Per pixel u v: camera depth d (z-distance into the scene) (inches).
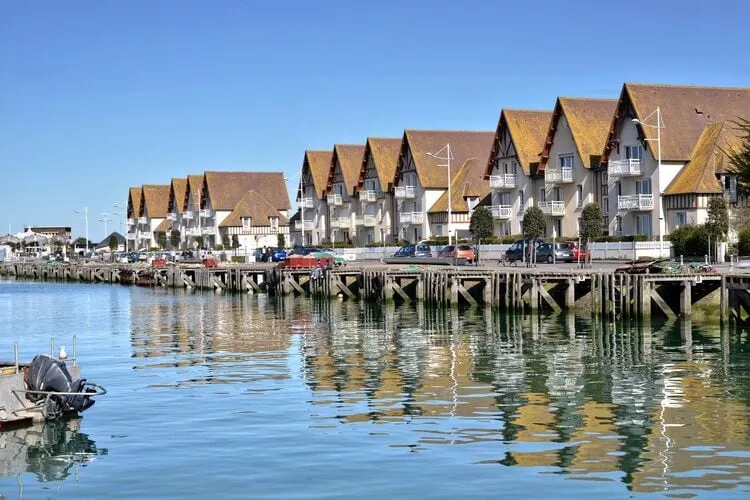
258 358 1567.4
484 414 1059.9
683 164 3250.5
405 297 2706.7
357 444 924.0
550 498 753.0
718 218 2738.7
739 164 2783.0
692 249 2886.3
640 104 3334.2
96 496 789.2
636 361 1445.6
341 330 2004.2
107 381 1332.4
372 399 1159.0
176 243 6776.6
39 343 1963.6
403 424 1010.1
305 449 906.7
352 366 1449.3
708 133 3302.2
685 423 1006.4
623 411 1071.6
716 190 3051.2
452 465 844.6
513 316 2167.8
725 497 751.1
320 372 1391.5
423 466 842.2
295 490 780.0
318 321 2242.9
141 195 7760.8
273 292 3472.0
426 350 1621.6
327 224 5452.8
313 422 1024.9
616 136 3420.3
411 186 4559.5
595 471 824.3
